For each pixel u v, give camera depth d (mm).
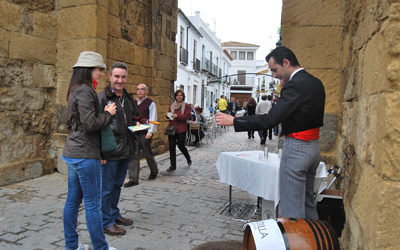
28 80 5375
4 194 4484
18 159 5246
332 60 4340
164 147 8938
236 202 4605
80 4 5562
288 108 2436
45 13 5637
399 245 1566
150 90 8086
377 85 1815
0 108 4934
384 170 1603
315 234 1975
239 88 55438
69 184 2676
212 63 33594
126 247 3070
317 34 4375
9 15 5004
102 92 3275
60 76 5816
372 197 1764
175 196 4801
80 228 3436
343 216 3164
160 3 8328
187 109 6805
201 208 4293
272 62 2719
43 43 5598
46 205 4098
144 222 3719
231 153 4020
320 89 2568
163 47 8570
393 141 1572
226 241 3248
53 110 5883
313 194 2941
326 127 4352
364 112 2205
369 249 1735
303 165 2527
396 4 1582
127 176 5961
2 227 3367
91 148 2562
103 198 3283
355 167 2443
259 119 2510
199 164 7578
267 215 3590
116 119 3236
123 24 6812
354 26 3029
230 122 2617
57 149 5867
